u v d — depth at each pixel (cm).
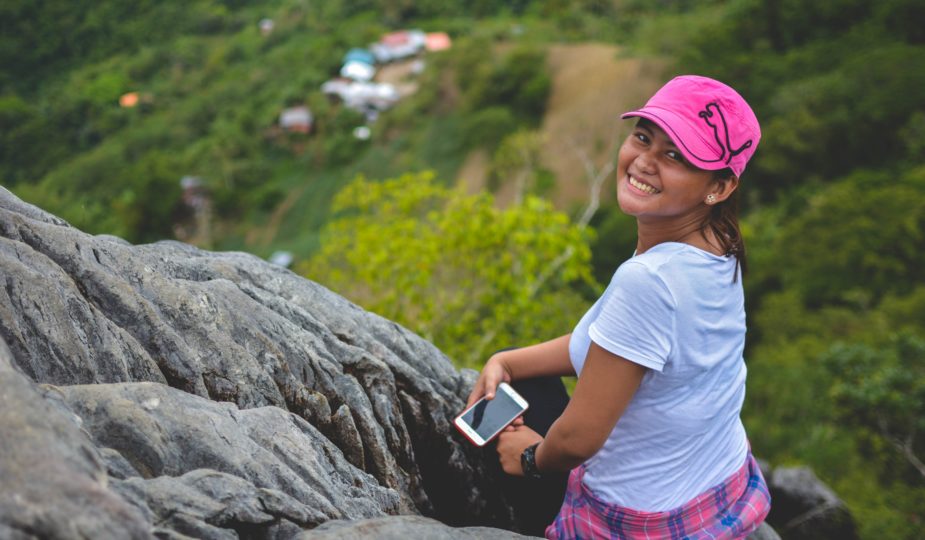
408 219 894
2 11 9044
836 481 1173
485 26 7294
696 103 175
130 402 165
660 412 185
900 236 2364
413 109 5306
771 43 4500
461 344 818
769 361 1778
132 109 7469
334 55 6788
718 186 180
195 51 8588
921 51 3609
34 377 169
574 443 186
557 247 809
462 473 260
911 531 974
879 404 1230
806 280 2400
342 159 5394
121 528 122
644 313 173
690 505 193
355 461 224
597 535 202
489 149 4725
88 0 9231
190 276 238
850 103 3491
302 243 4562
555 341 247
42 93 8262
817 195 3102
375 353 259
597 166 4256
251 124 6066
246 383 207
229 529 152
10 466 119
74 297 182
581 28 6266
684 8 6178
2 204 205
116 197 5331
